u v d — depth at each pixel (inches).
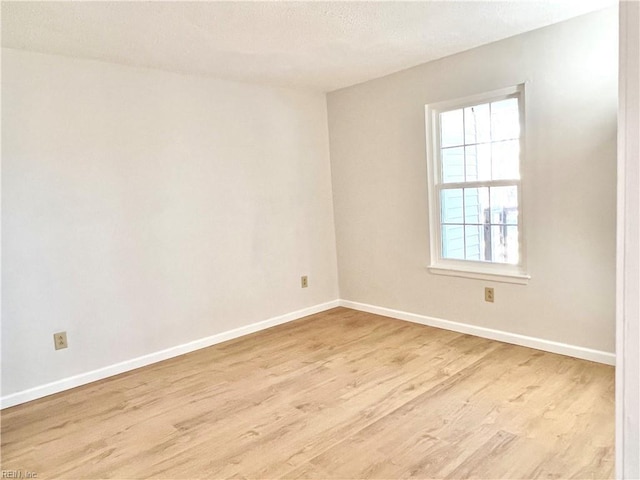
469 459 78.5
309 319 168.7
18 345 111.3
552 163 116.6
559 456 77.7
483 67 127.2
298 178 168.1
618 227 26.6
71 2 85.4
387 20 102.7
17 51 108.7
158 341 135.3
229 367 126.9
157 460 83.6
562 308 119.5
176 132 136.3
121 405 107.0
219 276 148.0
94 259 122.3
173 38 106.9
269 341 146.8
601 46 105.4
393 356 127.3
